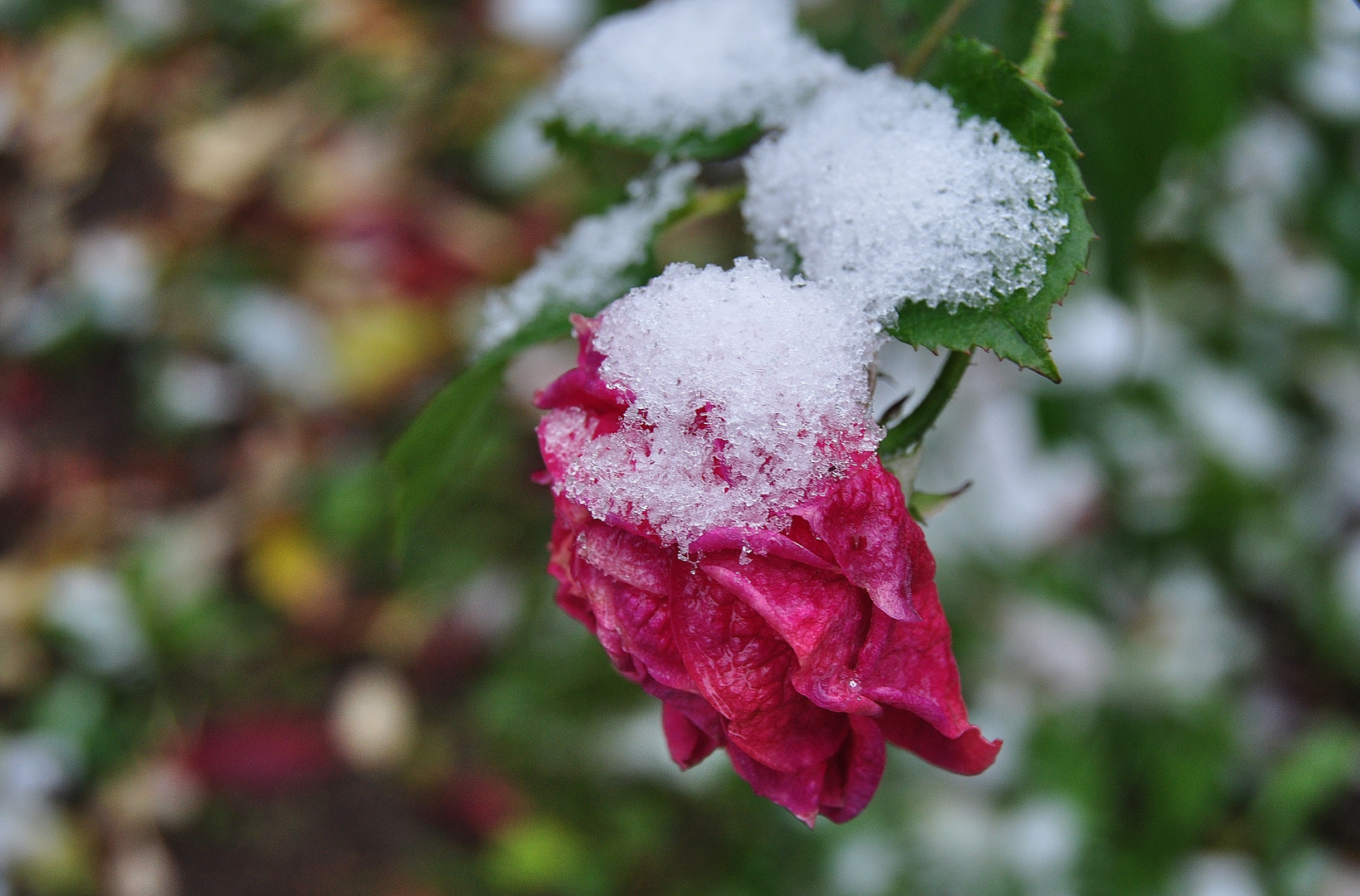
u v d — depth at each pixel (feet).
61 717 2.85
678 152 1.11
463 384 1.09
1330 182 1.90
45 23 3.76
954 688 0.95
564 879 2.44
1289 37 1.45
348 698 2.82
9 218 3.57
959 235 0.97
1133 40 1.22
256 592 3.02
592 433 0.95
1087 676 2.21
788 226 1.04
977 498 2.16
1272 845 2.20
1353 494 2.37
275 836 2.71
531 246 3.10
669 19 1.14
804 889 2.25
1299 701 2.42
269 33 3.54
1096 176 1.28
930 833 2.19
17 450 3.27
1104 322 1.94
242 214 3.35
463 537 2.76
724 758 2.36
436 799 2.71
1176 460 2.15
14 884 2.70
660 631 0.95
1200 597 2.30
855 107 1.03
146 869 2.68
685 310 0.95
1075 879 2.10
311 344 3.16
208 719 2.87
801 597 0.93
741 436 0.93
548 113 1.14
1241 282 2.03
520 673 2.46
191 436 3.23
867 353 0.96
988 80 0.99
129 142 3.59
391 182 3.26
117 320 3.30
